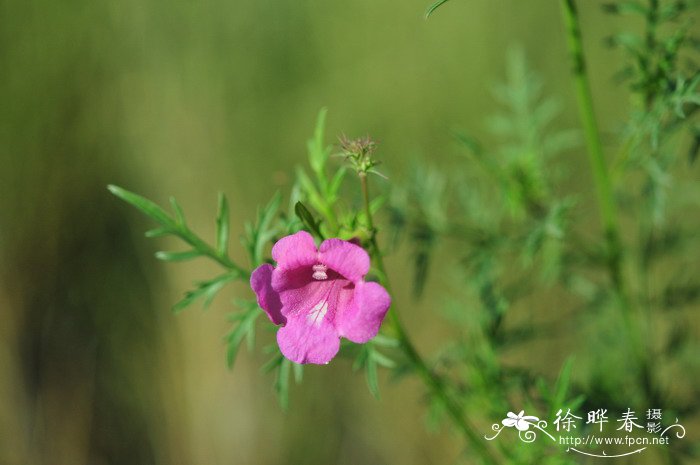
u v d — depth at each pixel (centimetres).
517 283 500
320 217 311
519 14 745
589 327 514
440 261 730
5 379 745
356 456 742
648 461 518
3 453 741
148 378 752
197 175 741
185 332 740
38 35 725
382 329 342
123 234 755
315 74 773
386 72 773
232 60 751
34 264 754
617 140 415
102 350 757
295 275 288
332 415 746
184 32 743
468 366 442
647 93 380
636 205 491
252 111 755
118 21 736
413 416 731
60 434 746
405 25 770
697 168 644
